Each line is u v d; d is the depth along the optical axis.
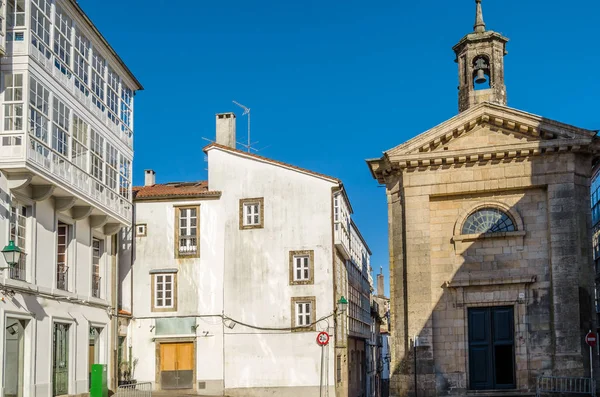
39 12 25.47
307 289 36.31
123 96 34.91
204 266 37.25
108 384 32.75
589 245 27.03
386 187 29.72
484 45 30.42
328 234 36.66
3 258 23.84
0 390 23.19
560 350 26.08
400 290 28.42
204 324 36.72
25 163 23.78
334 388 35.25
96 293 32.38
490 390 26.84
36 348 25.80
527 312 27.03
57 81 26.70
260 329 36.31
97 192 30.08
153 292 37.16
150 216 37.88
